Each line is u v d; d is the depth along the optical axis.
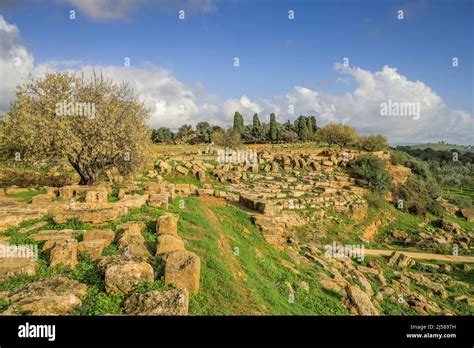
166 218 14.11
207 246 14.56
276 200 37.75
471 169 94.56
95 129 24.30
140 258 10.88
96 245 11.76
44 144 23.86
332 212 39.28
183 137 103.19
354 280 21.94
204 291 10.89
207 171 46.59
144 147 28.45
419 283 25.03
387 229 40.62
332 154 61.78
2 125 25.69
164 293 9.12
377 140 73.31
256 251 19.30
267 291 13.69
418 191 52.81
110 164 27.20
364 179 49.91
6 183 30.52
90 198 18.02
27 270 10.46
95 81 26.17
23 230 14.03
